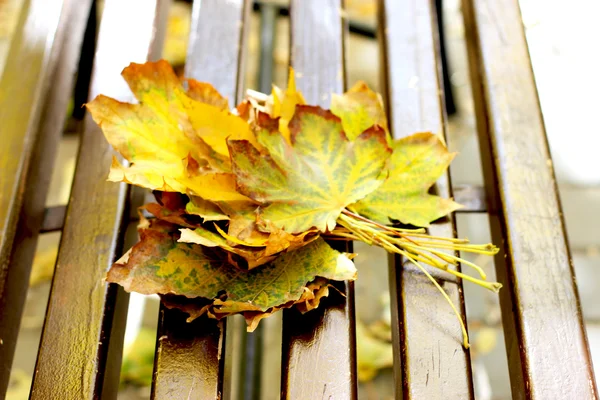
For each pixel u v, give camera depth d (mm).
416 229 980
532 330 973
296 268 943
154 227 956
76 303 992
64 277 1002
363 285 1451
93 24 1349
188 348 962
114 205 1028
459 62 1765
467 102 1685
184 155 968
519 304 982
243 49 1101
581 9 1729
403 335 969
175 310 974
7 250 1026
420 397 951
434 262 957
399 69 1079
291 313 968
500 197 1021
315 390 945
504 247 1009
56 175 1623
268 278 941
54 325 984
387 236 957
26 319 1371
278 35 1850
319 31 1097
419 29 1098
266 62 1587
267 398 1281
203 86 994
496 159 1036
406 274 987
